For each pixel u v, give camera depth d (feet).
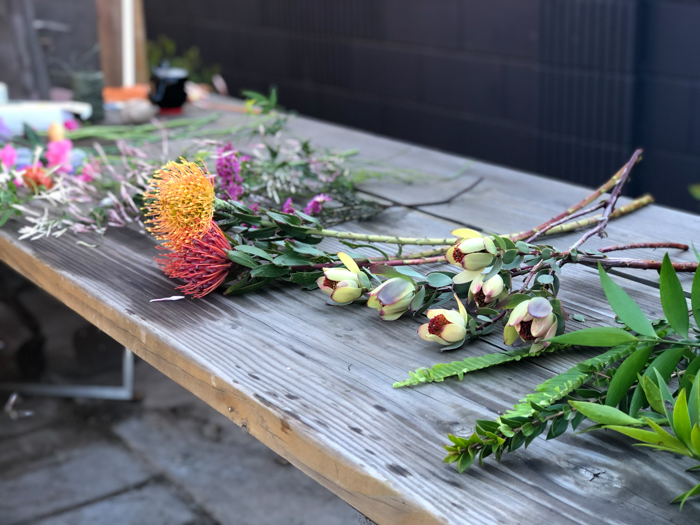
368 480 2.53
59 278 3.90
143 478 6.72
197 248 3.44
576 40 10.70
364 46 14.14
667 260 2.66
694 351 2.74
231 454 7.11
